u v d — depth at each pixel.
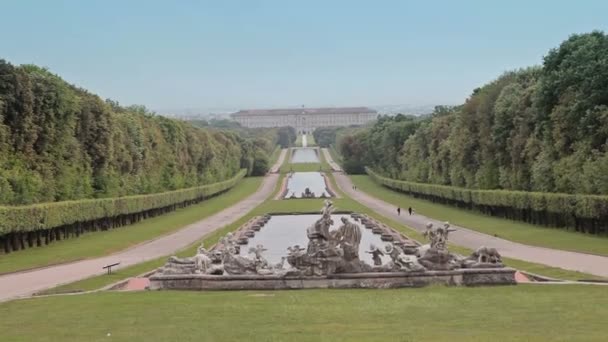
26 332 36.06
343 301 44.38
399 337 32.66
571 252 77.56
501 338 32.06
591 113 100.75
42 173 106.56
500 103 135.88
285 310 41.00
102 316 40.31
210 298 47.25
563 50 112.12
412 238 96.00
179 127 197.88
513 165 129.75
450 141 177.75
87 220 114.12
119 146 140.75
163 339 33.44
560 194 104.56
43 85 107.38
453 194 162.12
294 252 53.50
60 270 71.81
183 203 184.25
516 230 106.88
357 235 53.38
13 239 92.44
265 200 199.75
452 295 46.50
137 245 98.81
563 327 34.50
